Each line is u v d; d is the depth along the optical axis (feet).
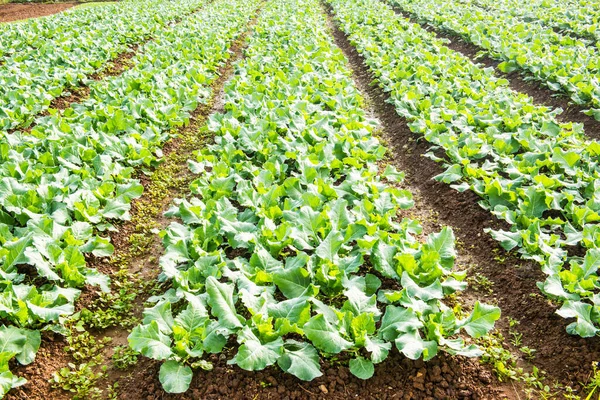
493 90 12.44
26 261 6.61
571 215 7.66
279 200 8.11
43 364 5.97
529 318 6.52
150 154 9.61
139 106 11.24
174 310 6.59
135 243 7.99
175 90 12.76
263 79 13.91
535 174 8.36
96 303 6.81
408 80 13.64
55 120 10.33
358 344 5.74
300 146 9.42
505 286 7.02
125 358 6.15
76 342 6.31
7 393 5.60
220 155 9.72
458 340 5.80
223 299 5.91
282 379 5.75
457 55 15.40
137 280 7.27
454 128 10.59
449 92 12.59
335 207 7.39
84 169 8.52
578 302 6.11
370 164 9.08
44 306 6.17
